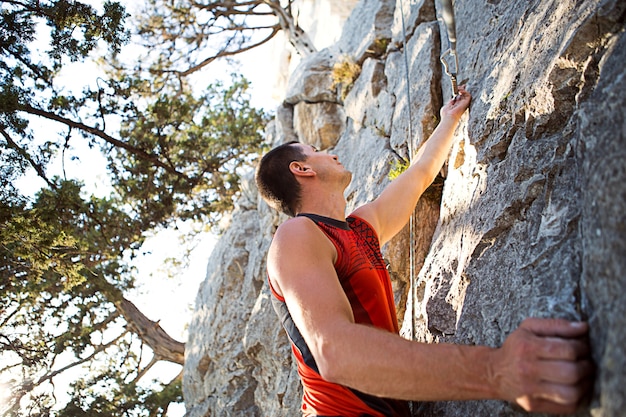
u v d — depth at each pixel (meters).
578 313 1.89
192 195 10.65
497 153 3.18
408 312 3.66
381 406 2.32
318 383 2.37
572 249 2.17
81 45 7.46
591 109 2.05
